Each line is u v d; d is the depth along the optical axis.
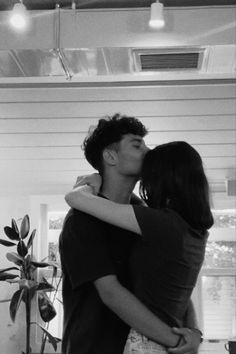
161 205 1.39
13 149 4.33
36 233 5.32
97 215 1.34
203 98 3.46
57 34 2.51
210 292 5.12
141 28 2.49
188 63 2.60
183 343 1.31
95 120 3.76
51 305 4.66
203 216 1.37
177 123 3.86
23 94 3.40
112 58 2.55
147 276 1.31
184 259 1.34
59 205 5.46
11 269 4.88
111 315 1.34
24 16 2.38
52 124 3.86
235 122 3.83
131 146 1.50
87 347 1.31
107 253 1.33
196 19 2.49
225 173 4.78
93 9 2.53
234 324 5.00
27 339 4.68
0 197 5.45
